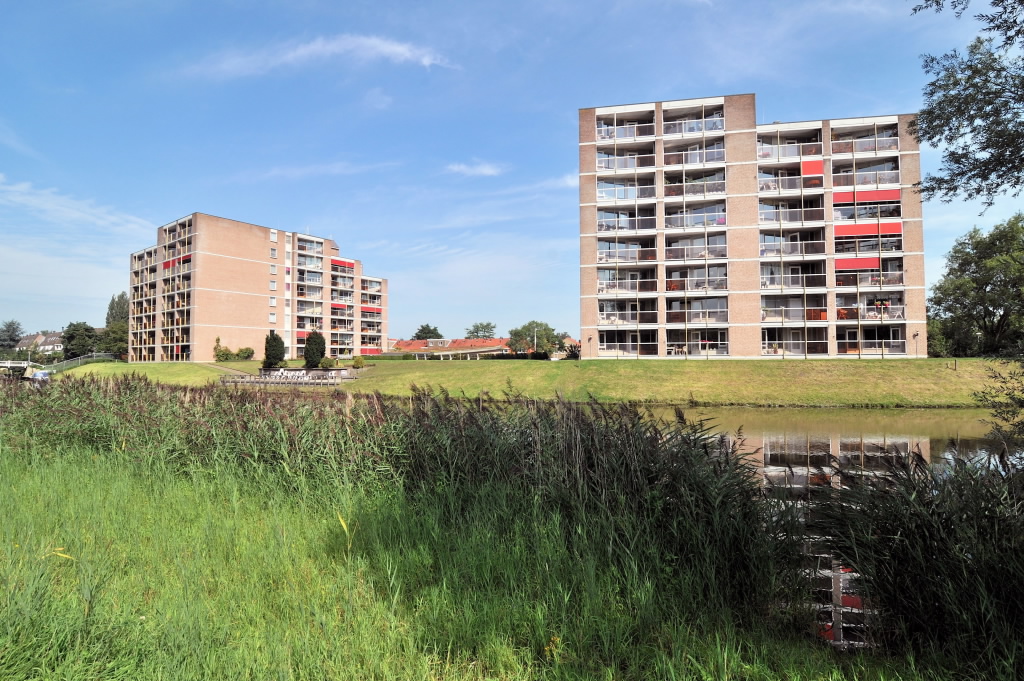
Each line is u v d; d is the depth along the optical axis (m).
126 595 3.60
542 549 4.40
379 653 3.04
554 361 37.16
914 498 3.75
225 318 68.88
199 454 7.72
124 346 84.69
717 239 40.22
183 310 68.75
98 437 9.24
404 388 32.78
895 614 3.69
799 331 39.12
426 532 4.94
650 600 3.65
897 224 37.72
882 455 4.71
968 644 3.33
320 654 3.01
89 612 3.02
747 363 32.31
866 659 3.38
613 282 41.19
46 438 9.54
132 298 79.38
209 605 3.53
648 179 42.12
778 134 40.03
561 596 3.70
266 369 43.66
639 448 5.02
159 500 6.23
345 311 87.06
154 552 4.51
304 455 6.93
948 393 25.41
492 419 6.56
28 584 3.18
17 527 4.93
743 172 39.47
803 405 24.73
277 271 76.19
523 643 3.34
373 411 7.32
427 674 2.85
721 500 4.29
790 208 40.44
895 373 28.31
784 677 3.06
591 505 4.95
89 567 3.83
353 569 4.32
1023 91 6.57
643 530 4.47
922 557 3.60
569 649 3.22
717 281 39.53
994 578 3.40
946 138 7.28
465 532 4.86
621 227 41.81
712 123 40.47
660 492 4.59
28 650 2.61
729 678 2.99
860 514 4.05
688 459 4.69
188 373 46.09
